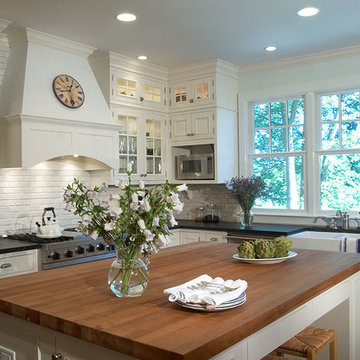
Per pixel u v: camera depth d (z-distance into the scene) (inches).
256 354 67.3
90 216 77.2
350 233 173.5
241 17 148.6
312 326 113.0
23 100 151.4
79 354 65.1
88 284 85.9
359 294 110.5
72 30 158.7
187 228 204.8
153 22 151.9
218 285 73.9
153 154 210.7
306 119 199.9
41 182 177.9
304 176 202.5
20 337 74.6
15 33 159.3
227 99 210.8
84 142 169.9
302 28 160.6
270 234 177.2
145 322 62.1
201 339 55.0
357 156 189.6
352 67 186.2
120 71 192.9
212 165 205.8
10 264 139.7
